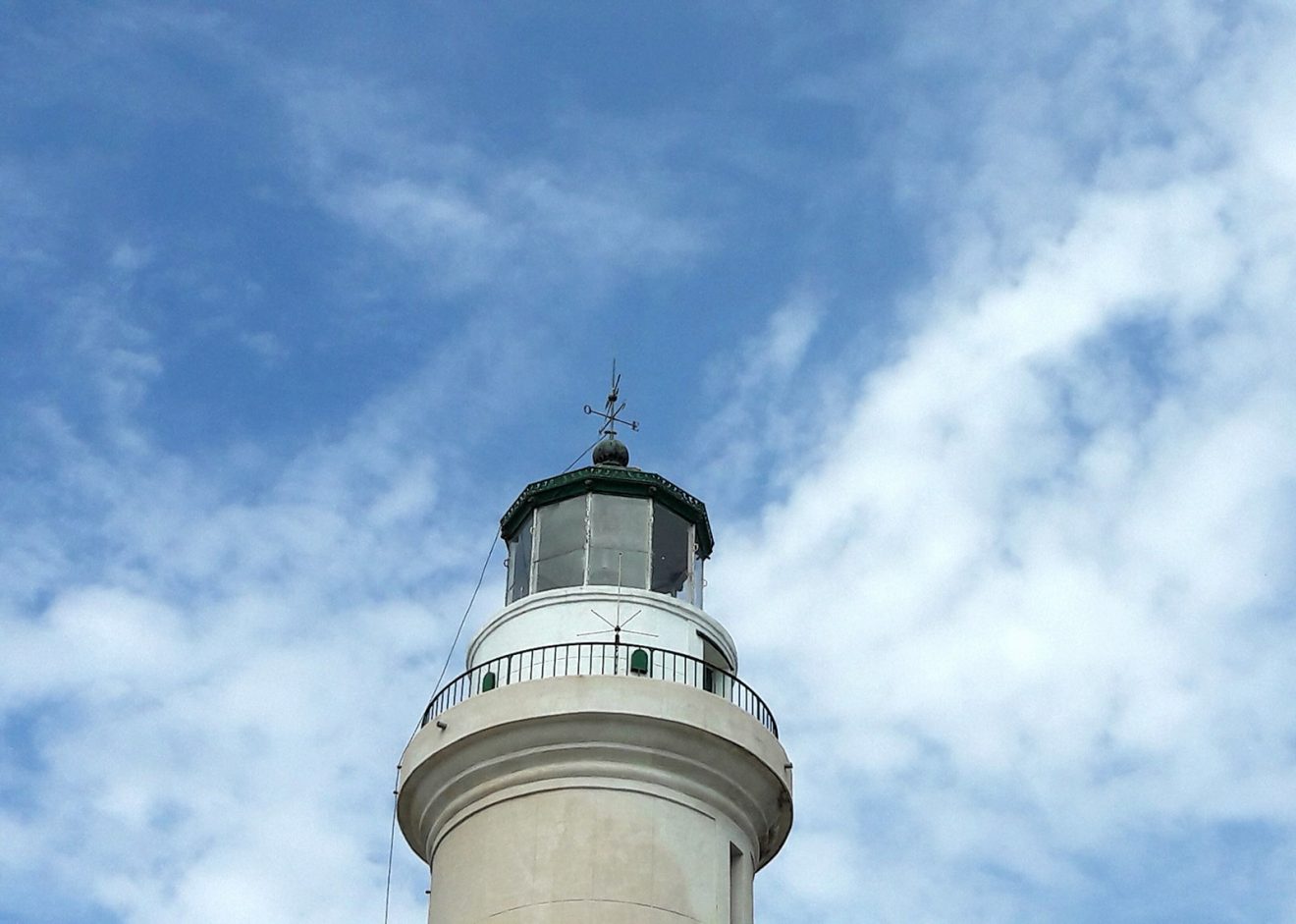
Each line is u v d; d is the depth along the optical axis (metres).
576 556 31.45
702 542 33.03
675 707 28.38
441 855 28.92
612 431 33.62
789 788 29.61
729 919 27.92
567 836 27.64
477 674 29.86
